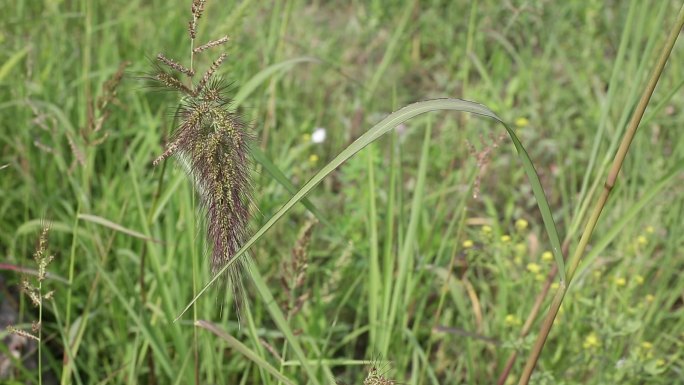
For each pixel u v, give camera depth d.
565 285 2.00
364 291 3.74
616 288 3.66
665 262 4.00
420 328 3.78
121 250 3.45
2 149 4.46
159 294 2.97
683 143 4.80
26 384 3.18
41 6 5.48
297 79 5.79
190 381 2.76
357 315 3.69
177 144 1.61
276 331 3.44
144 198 3.85
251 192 1.69
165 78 1.62
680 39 5.87
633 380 3.12
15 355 3.23
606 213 4.26
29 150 4.12
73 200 4.07
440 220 3.69
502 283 3.53
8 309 3.43
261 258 3.67
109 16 5.12
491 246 3.49
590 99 5.34
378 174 4.15
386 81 6.03
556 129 5.22
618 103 5.06
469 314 3.85
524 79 5.66
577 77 5.55
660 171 4.52
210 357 2.90
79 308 3.70
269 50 4.29
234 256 1.64
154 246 2.87
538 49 6.35
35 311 3.63
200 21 4.69
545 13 6.26
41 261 2.17
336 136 5.17
